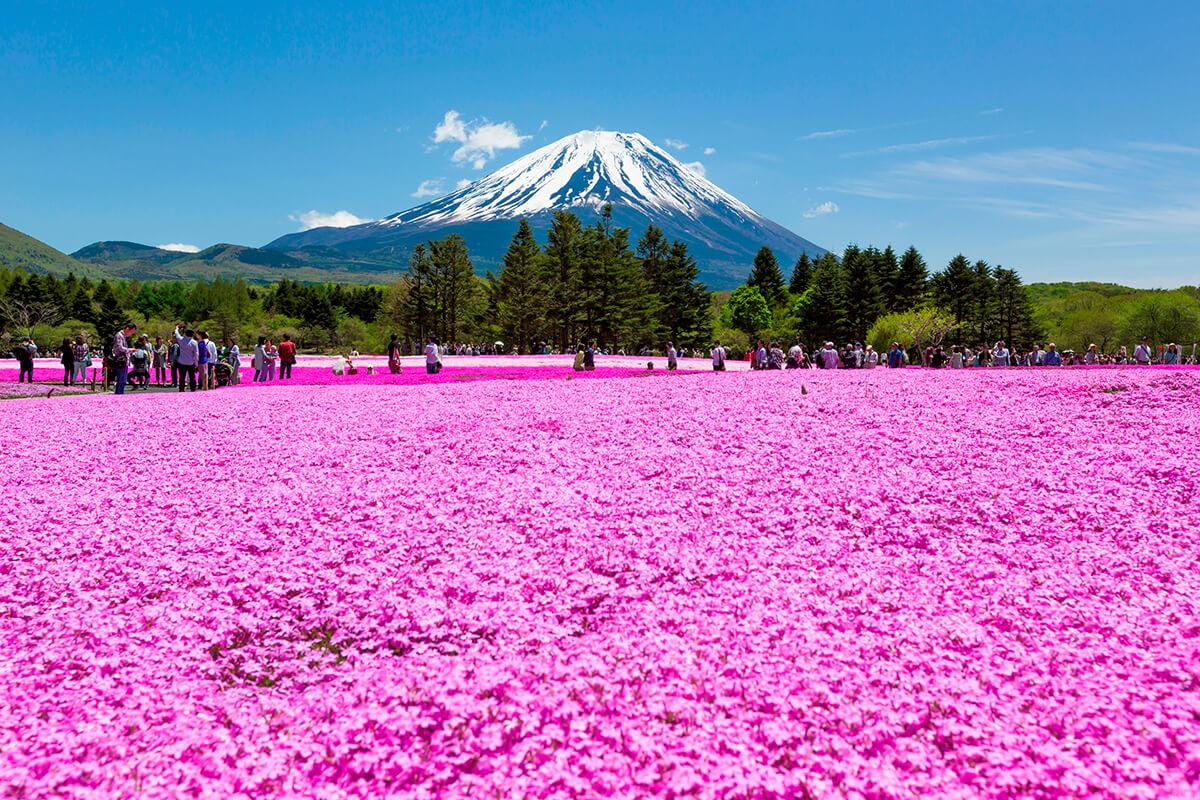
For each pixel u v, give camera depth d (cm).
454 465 1252
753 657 606
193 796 455
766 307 14225
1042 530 898
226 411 1922
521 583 788
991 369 2855
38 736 518
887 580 771
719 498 1041
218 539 933
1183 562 782
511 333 10550
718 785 449
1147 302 10844
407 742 514
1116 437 1327
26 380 3856
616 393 2036
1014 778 447
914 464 1194
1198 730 480
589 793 446
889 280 13075
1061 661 596
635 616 702
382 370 4662
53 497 1123
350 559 873
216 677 643
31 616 745
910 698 544
